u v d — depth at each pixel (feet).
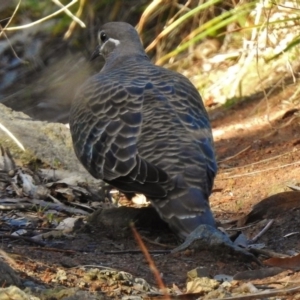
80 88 34.78
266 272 26.23
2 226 33.12
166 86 33.06
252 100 55.67
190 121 31.65
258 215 34.17
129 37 39.06
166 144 30.35
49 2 68.59
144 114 31.55
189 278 25.84
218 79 61.05
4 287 22.89
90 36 68.33
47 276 25.03
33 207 36.04
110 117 32.01
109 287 24.56
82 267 26.32
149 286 24.81
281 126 49.57
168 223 29.35
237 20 58.44
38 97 67.56
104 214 33.09
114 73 34.81
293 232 31.81
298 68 55.72
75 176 40.63
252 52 58.34
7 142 41.98
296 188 37.50
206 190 29.84
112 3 67.67
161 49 65.51
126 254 29.25
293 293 23.62
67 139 43.88
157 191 29.53
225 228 33.78
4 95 68.08
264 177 41.34
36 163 42.11
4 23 68.54
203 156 30.42
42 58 69.77
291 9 52.06
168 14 65.98
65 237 31.55
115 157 30.91
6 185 38.73
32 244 30.17
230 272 27.17
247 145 48.19
